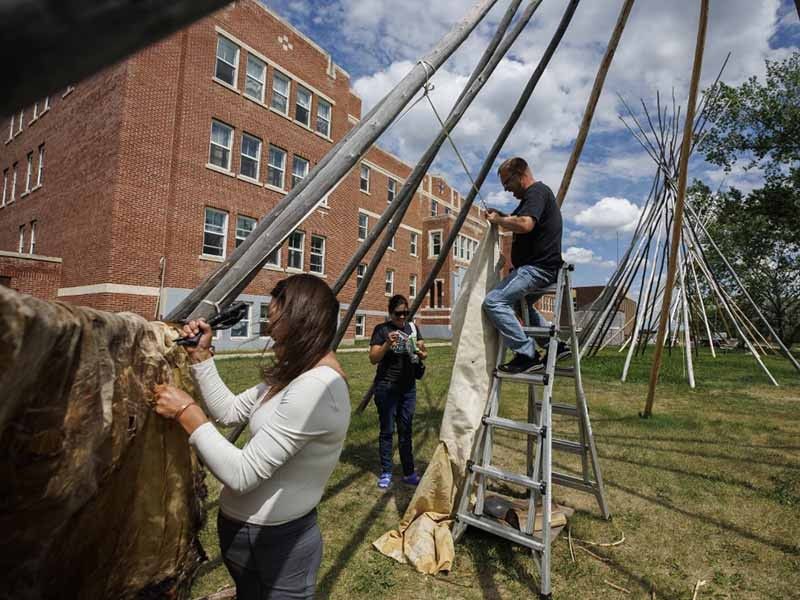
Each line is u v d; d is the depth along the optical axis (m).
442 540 3.48
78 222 15.30
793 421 7.40
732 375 12.99
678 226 6.65
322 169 2.71
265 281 18.17
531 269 3.73
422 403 8.40
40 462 1.03
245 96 17.27
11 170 20.52
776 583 3.22
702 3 4.93
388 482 4.64
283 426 1.62
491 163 4.90
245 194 17.33
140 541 1.65
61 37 0.29
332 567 3.33
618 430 6.84
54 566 1.37
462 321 4.02
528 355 3.70
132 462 1.57
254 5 17.67
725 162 20.88
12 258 14.80
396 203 4.43
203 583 3.05
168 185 15.07
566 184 5.08
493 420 3.57
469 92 4.19
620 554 3.56
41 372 0.99
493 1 3.16
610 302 12.58
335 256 21.88
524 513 3.73
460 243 33.88
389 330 4.69
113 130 14.29
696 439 6.40
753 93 19.25
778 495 4.56
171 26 0.36
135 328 1.51
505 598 3.04
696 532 3.89
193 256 15.59
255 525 1.66
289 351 1.75
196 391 2.03
